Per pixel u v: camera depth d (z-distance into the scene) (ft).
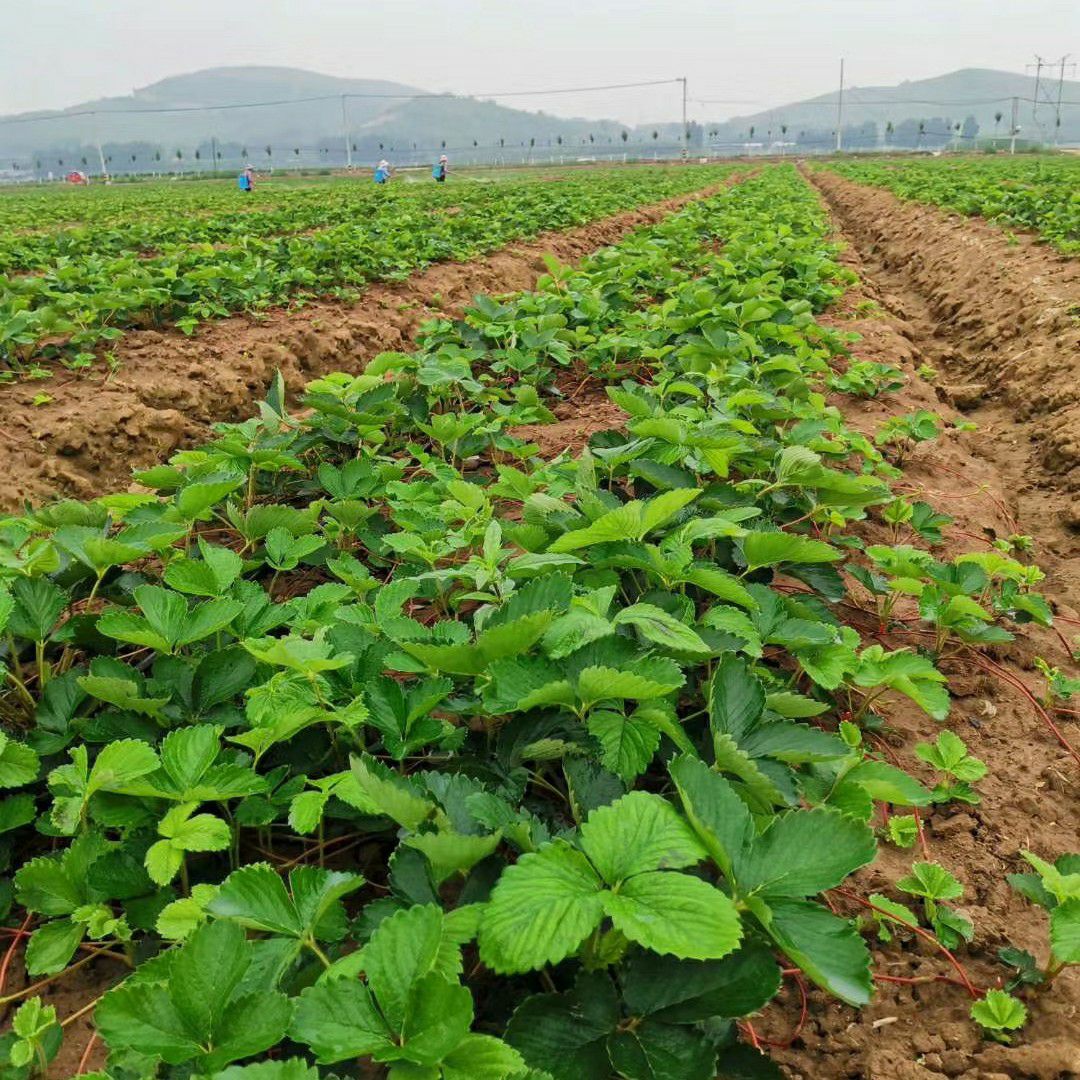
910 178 87.81
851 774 7.94
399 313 31.19
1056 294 30.53
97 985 7.56
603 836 5.68
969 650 12.94
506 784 7.50
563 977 6.36
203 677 9.00
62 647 11.32
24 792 8.93
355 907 8.21
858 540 13.67
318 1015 5.15
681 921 5.11
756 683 7.77
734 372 18.43
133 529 10.90
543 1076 4.86
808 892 5.76
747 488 13.25
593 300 26.04
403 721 8.00
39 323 22.72
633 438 14.38
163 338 25.18
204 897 6.60
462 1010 4.98
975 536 16.74
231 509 12.83
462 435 16.98
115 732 8.53
